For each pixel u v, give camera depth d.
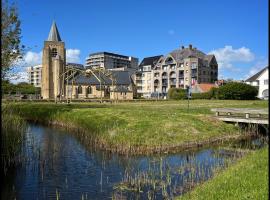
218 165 16.53
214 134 27.30
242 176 11.83
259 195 9.11
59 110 40.47
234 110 31.45
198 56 119.62
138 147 21.91
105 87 101.38
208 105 53.72
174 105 53.53
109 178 15.23
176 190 12.92
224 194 9.87
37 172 16.30
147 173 15.71
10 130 17.56
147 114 32.50
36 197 12.82
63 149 22.31
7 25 17.50
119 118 30.47
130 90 103.06
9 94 20.14
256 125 30.33
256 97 86.31
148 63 141.25
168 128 26.73
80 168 17.14
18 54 18.53
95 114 34.19
